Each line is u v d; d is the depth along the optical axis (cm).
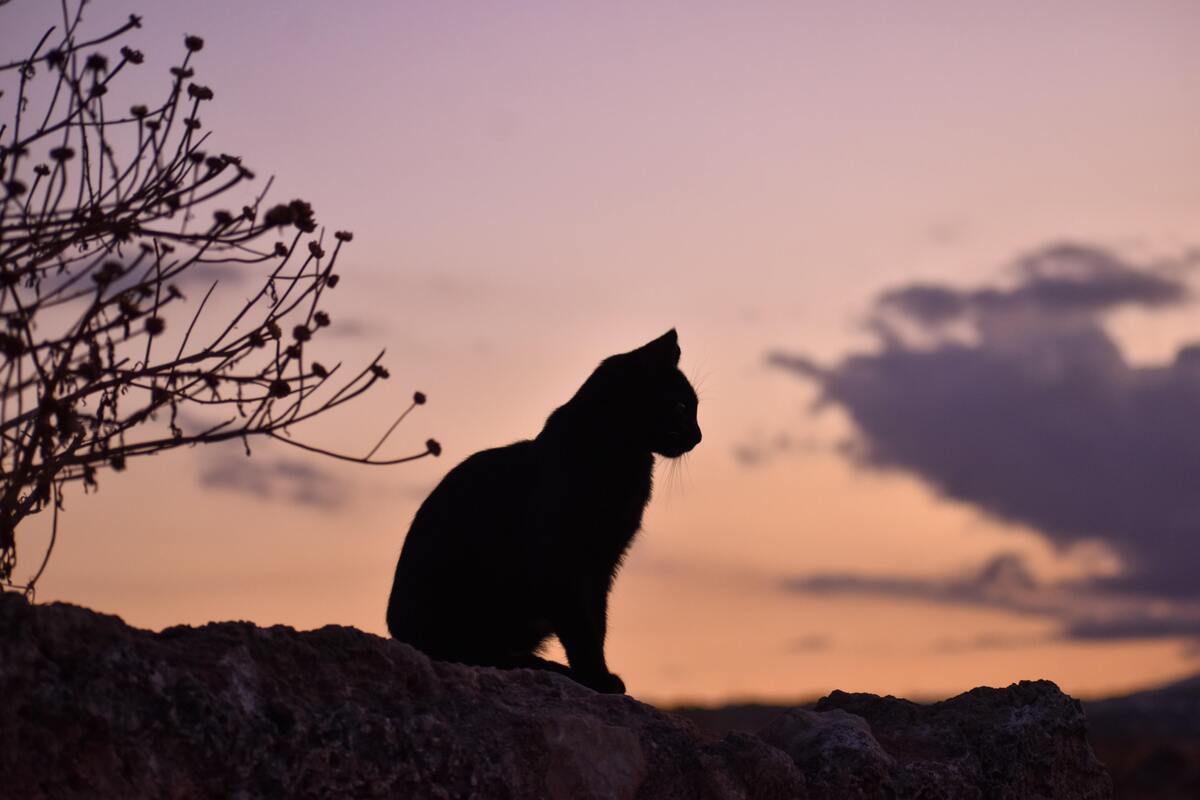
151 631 346
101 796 301
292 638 363
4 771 289
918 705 498
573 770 388
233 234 344
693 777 411
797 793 420
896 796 440
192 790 316
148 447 344
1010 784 468
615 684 640
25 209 329
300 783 332
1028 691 496
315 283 374
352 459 364
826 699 514
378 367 367
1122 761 2627
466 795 360
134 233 346
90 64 340
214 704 324
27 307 325
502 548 639
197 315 378
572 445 658
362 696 363
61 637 310
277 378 356
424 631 630
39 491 354
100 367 335
